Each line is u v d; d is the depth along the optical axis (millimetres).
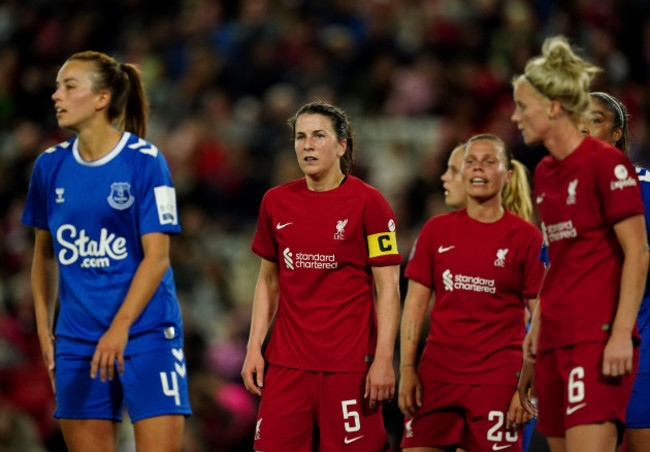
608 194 14664
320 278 17297
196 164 41906
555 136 15117
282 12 49062
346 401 17094
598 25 50875
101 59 16656
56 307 19125
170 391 16375
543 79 15023
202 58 47562
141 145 16672
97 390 16422
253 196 41156
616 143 17750
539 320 15500
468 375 17844
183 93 47062
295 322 17375
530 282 17906
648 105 47219
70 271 16578
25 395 31484
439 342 18078
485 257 17969
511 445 17812
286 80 46688
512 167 19516
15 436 28531
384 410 26844
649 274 17047
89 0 54000
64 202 16516
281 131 42719
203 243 39031
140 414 16203
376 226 17297
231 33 48688
